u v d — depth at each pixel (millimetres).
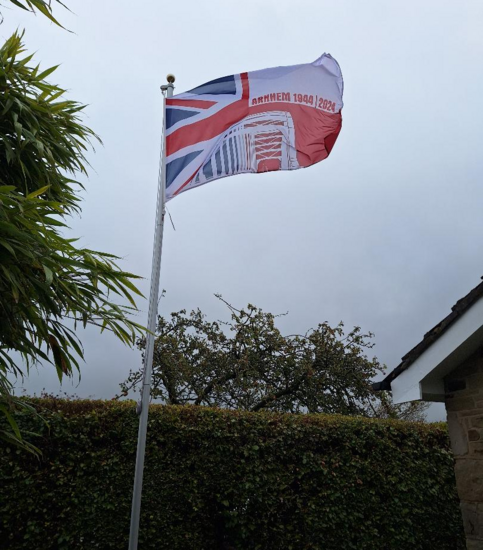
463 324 4309
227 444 6062
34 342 3824
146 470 5586
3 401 3822
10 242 3078
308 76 5844
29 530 4945
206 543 5758
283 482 6133
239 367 10977
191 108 5578
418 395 4551
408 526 6629
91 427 5500
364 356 11562
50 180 4449
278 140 5594
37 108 4246
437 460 7164
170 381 10945
